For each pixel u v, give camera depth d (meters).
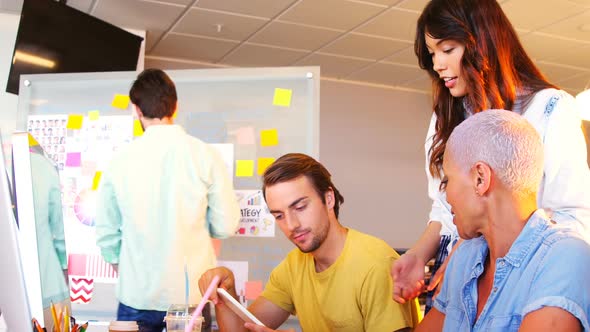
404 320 1.54
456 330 1.23
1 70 4.63
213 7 4.65
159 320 2.60
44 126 3.48
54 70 4.11
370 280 1.57
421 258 1.64
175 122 3.33
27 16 3.92
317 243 1.62
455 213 1.13
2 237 1.04
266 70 3.29
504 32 1.49
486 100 1.48
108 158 3.41
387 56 5.78
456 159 1.10
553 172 1.41
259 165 3.25
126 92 3.45
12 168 1.16
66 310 1.32
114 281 3.32
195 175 2.61
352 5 4.54
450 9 1.50
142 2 4.56
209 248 2.68
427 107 7.00
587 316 0.97
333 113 6.59
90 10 4.73
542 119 1.45
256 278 3.18
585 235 1.35
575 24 4.82
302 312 1.74
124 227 2.61
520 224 1.07
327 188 1.66
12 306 1.06
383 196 6.69
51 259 1.26
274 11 4.71
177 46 5.62
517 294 1.06
